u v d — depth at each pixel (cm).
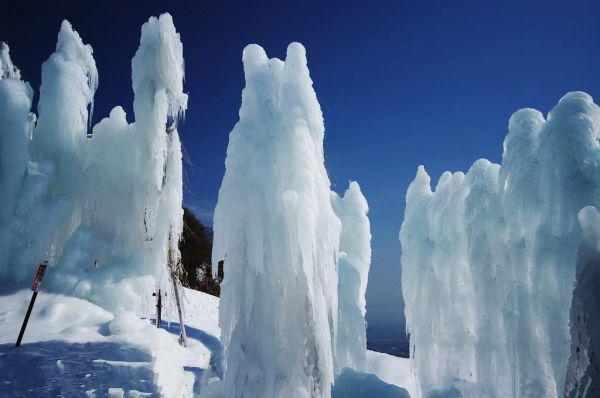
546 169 618
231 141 659
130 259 1185
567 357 583
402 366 1267
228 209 641
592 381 498
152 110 1226
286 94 668
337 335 874
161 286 1189
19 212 1161
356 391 760
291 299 635
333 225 671
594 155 590
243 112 672
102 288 1109
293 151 639
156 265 1186
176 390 693
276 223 631
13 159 1151
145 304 1155
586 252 518
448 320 794
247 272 632
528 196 638
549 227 610
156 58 1236
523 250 643
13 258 1138
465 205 732
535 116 670
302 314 631
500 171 690
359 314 888
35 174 1200
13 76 1329
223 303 645
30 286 1099
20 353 718
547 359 604
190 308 1817
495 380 675
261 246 625
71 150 1291
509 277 662
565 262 585
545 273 606
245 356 623
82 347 738
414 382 870
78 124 1322
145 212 1205
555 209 604
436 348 816
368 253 1035
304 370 621
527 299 635
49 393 602
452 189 823
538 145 643
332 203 1043
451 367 781
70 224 1274
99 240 1210
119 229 1233
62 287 1097
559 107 617
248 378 613
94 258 1201
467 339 771
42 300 1034
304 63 683
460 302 782
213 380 789
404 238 905
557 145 604
